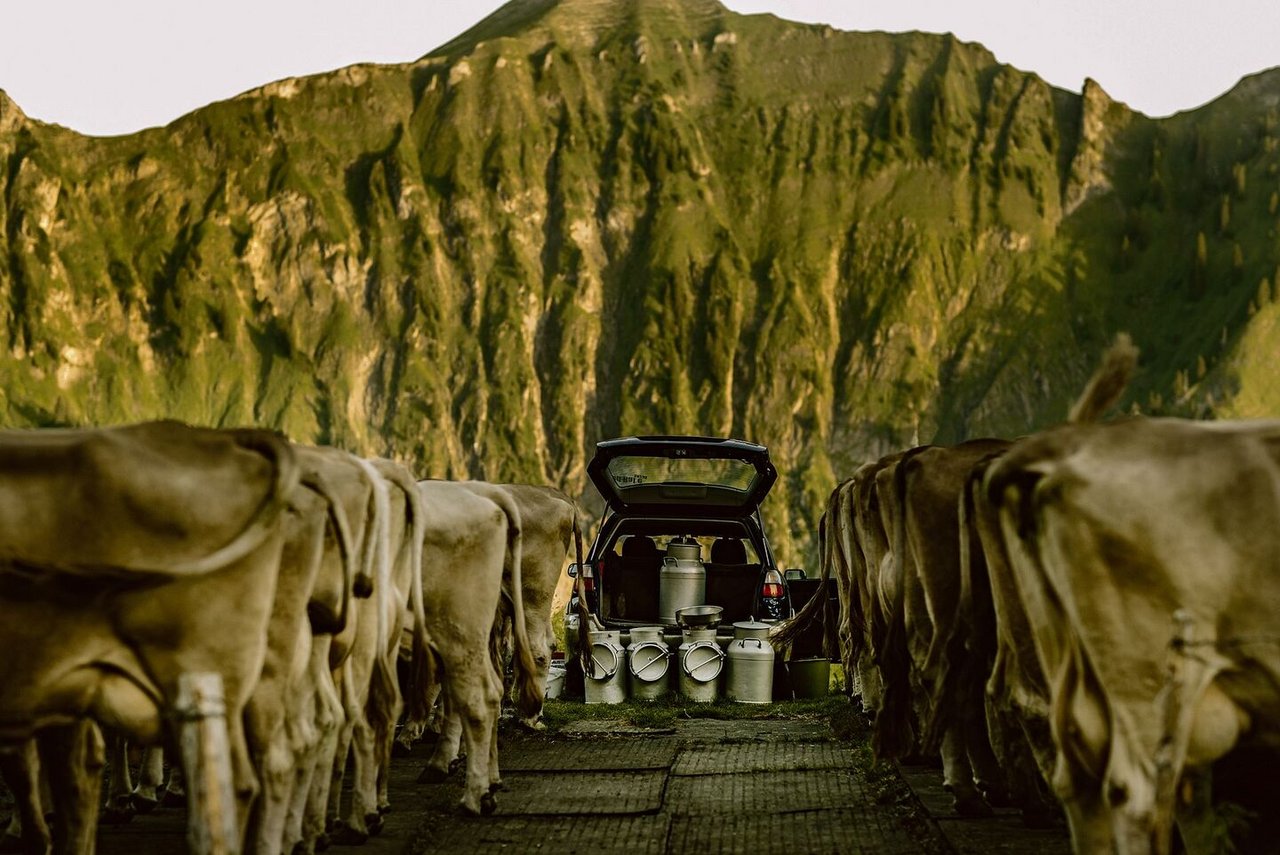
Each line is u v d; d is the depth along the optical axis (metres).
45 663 6.60
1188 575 6.02
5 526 6.57
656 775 12.56
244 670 6.85
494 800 11.08
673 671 18.55
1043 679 7.88
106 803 10.70
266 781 7.84
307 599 7.97
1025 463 6.43
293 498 7.90
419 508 10.28
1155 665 6.05
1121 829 6.00
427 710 12.36
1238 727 6.14
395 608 10.43
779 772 12.62
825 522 16.98
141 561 6.68
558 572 16.09
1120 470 6.16
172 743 6.77
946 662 9.98
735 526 20.38
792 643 19.19
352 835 9.77
